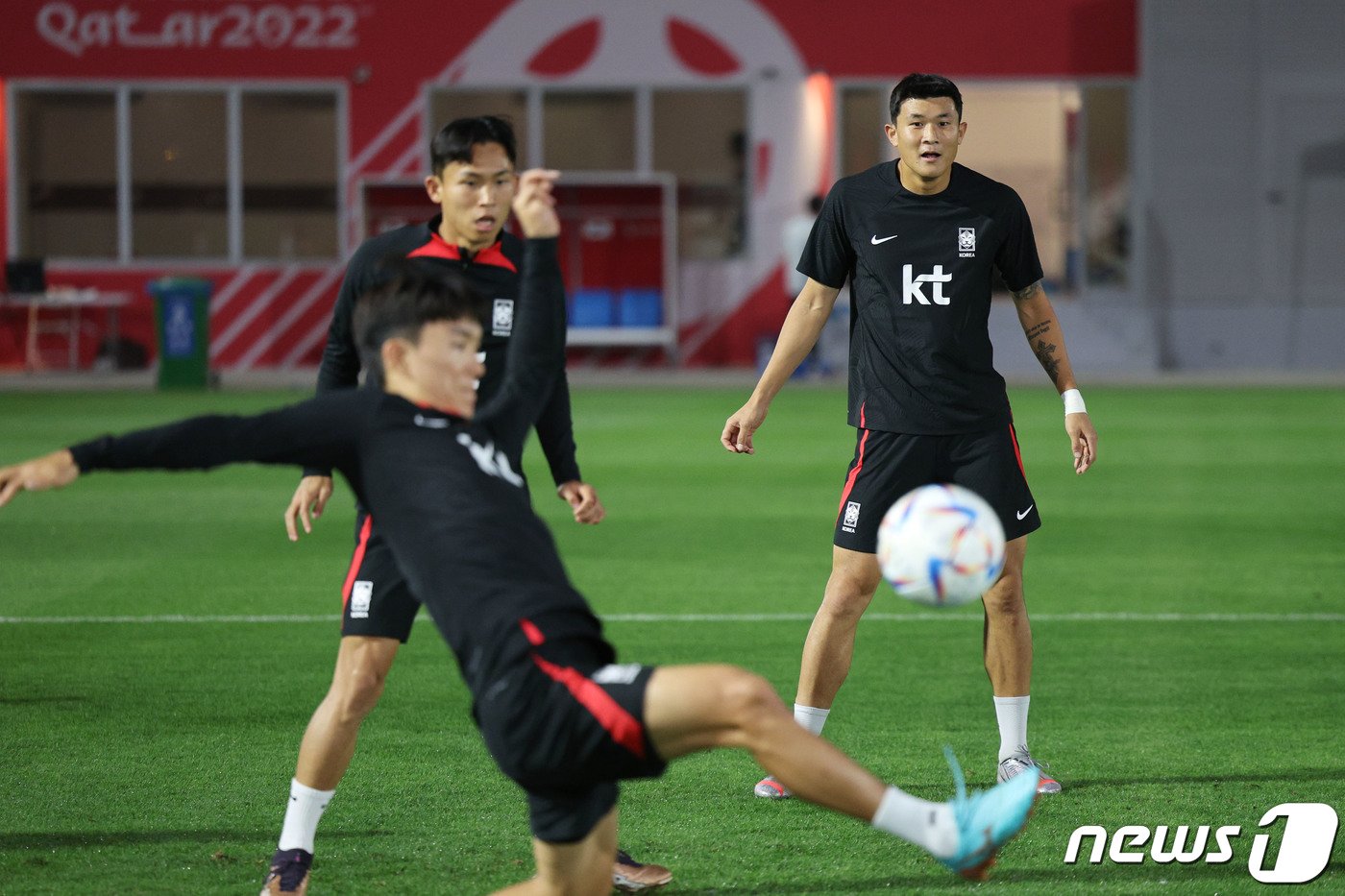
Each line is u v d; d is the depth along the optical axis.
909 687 23.89
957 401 18.70
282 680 24.09
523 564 12.36
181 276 93.81
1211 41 93.94
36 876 15.55
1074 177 95.25
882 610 29.92
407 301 13.02
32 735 20.97
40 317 92.69
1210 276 95.31
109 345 91.19
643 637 27.36
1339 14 93.69
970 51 94.31
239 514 41.22
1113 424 62.62
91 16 92.75
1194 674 24.66
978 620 28.86
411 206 93.12
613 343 92.38
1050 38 94.12
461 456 12.81
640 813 17.77
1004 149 95.31
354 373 16.73
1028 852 16.47
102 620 28.39
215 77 93.25
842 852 16.47
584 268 93.56
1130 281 95.75
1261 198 94.75
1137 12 93.94
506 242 16.69
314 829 15.23
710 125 95.19
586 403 71.44
